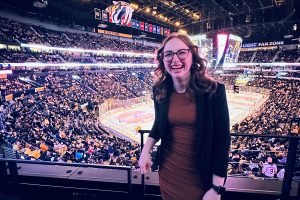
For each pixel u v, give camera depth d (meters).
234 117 25.81
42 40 34.75
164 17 48.06
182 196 1.84
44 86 26.91
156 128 2.14
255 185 3.31
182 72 1.65
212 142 1.69
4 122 13.73
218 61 22.28
